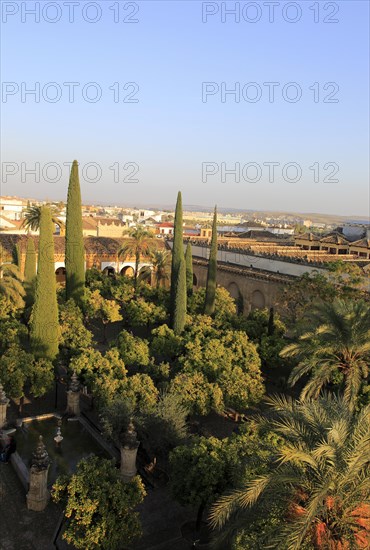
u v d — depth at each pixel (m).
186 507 18.03
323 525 10.45
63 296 44.75
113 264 67.75
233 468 15.27
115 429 21.12
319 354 24.00
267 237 89.31
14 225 87.81
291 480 11.10
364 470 11.24
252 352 28.72
